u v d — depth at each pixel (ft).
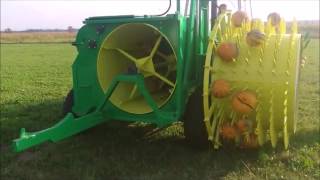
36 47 69.51
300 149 10.69
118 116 10.58
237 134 9.78
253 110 9.49
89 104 10.80
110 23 10.18
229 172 9.36
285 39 9.54
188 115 10.24
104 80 10.63
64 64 36.47
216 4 11.80
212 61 9.74
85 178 9.08
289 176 9.12
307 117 14.21
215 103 9.71
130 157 10.27
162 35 9.55
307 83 22.30
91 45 10.48
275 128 10.03
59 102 16.90
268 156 10.13
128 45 11.29
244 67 9.43
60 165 9.87
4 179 9.14
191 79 10.34
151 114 10.23
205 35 10.72
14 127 12.96
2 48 66.64
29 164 9.95
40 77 26.07
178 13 9.45
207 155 10.27
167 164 9.85
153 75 10.78
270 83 9.27
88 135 11.93
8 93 19.29
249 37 9.24
